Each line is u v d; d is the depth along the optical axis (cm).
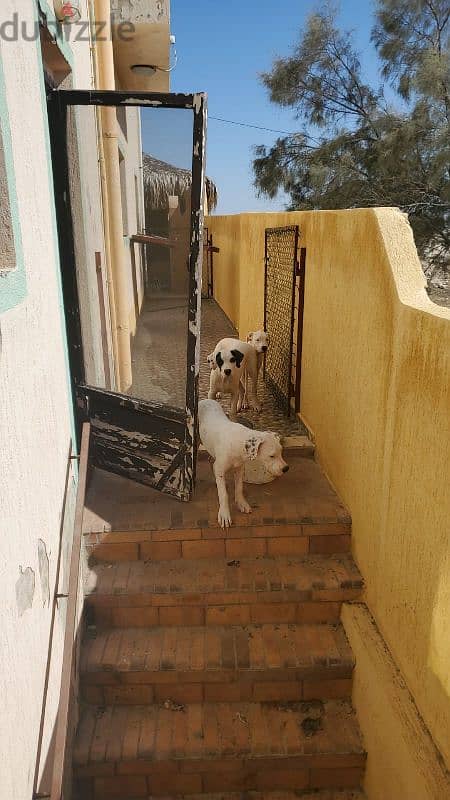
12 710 196
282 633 371
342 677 352
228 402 662
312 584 374
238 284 1070
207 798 327
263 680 349
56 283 316
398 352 298
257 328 823
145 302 411
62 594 274
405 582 297
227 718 342
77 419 432
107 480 456
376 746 309
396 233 329
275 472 382
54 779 211
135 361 432
